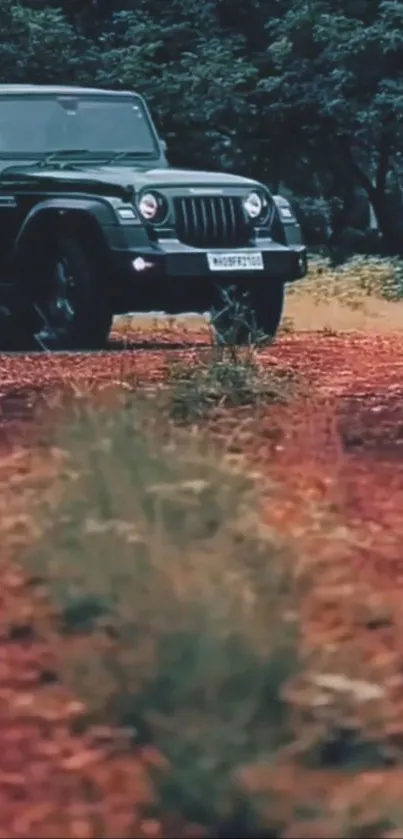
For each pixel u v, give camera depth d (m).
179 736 3.68
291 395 10.02
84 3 27.92
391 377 12.11
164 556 5.21
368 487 7.53
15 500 6.67
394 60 26.12
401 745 4.12
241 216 14.55
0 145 15.32
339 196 32.06
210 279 14.29
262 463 7.62
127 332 16.08
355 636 5.00
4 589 5.73
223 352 11.05
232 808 3.60
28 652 5.14
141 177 14.49
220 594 4.46
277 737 3.79
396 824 3.50
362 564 6.02
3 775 4.11
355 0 26.86
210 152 27.64
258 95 26.64
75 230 14.59
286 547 5.58
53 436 7.90
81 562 5.43
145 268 14.09
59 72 25.89
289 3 27.38
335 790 3.69
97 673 4.26
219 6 27.50
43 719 4.50
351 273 22.44
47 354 14.02
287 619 4.37
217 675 3.96
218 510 5.98
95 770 4.11
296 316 18.41
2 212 15.13
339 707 4.09
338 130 27.44
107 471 6.40
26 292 15.10
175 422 8.90
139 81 25.73
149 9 27.55
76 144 15.48
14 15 25.84
